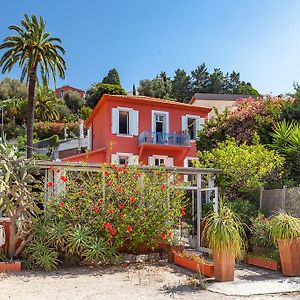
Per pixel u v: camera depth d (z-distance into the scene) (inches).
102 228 412.5
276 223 356.5
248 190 492.7
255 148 511.8
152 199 435.8
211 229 332.5
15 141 1809.8
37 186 424.8
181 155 999.6
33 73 1005.2
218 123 679.1
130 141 963.3
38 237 398.3
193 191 539.2
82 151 1505.9
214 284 314.3
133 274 363.6
